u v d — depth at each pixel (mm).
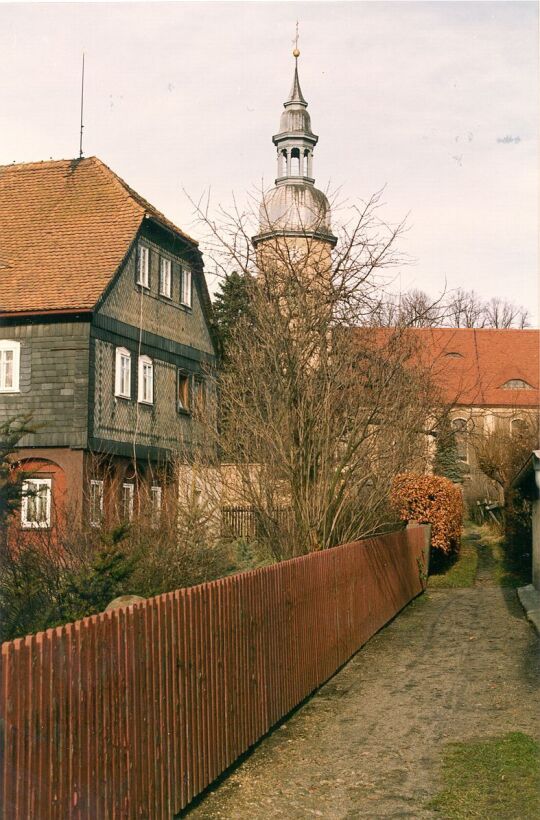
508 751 7633
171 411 27719
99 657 5270
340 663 11812
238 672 7762
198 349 30125
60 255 24500
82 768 4992
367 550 14109
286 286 14398
